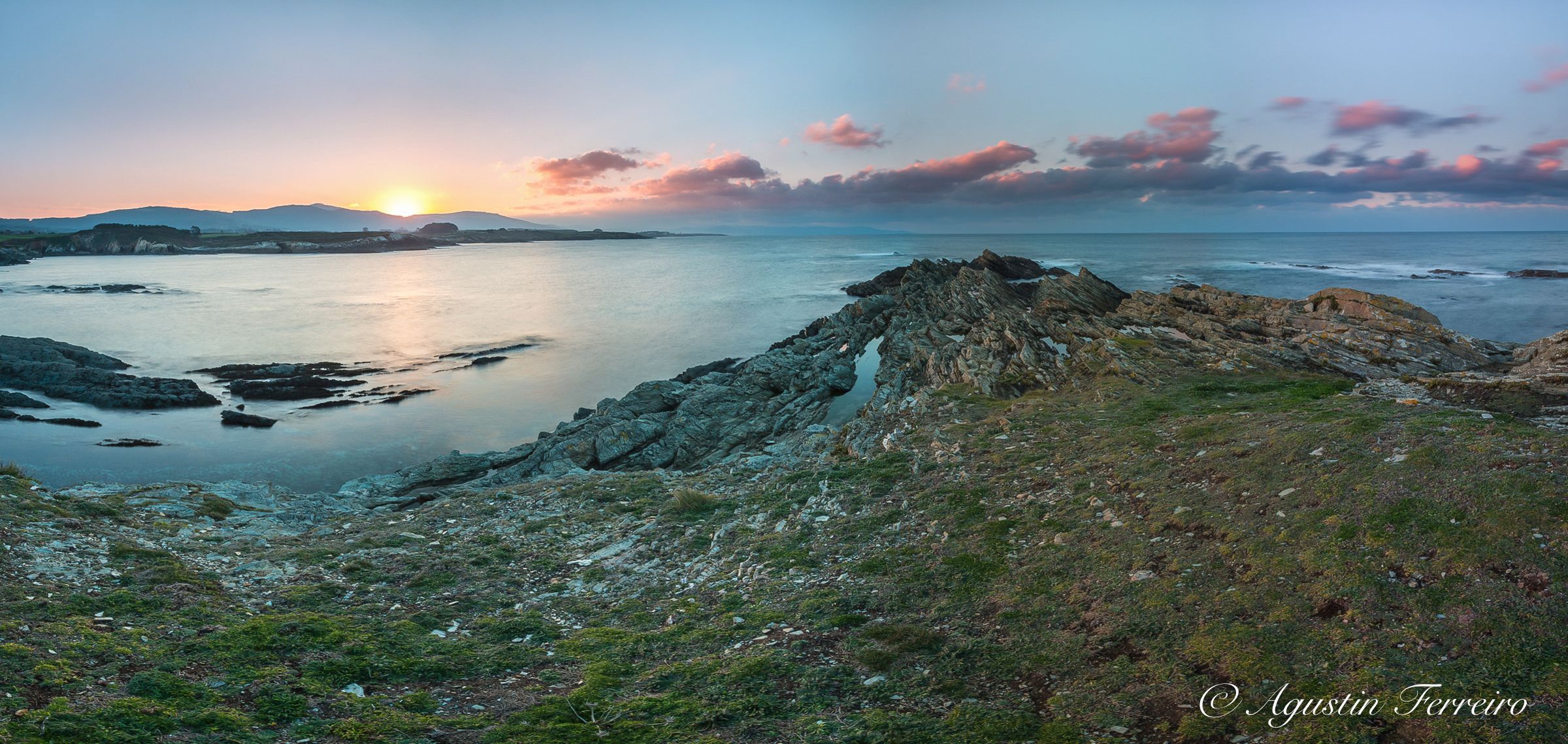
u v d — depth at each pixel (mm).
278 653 9242
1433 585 8312
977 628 9742
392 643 9922
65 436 37688
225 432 38688
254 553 14562
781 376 38312
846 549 13250
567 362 56406
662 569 13883
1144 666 8219
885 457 18375
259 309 91375
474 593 12883
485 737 7465
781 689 8531
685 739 7418
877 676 8789
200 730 7035
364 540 15891
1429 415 13242
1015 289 69562
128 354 61656
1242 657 7969
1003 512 13617
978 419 21688
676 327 74188
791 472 19547
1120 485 13695
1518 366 22953
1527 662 6895
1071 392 24359
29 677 7473
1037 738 7250
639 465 30031
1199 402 20312
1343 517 10109
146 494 18188
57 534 13281
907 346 41125
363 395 46188
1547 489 9266
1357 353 25734
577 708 8172
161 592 11039
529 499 19812
